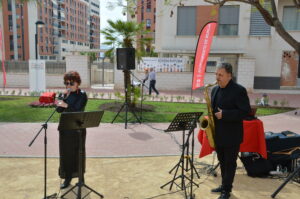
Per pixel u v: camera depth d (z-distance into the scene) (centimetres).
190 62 1948
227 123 363
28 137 683
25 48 6444
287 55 1931
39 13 7062
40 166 491
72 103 382
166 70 1911
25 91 1684
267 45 1895
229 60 1958
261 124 448
